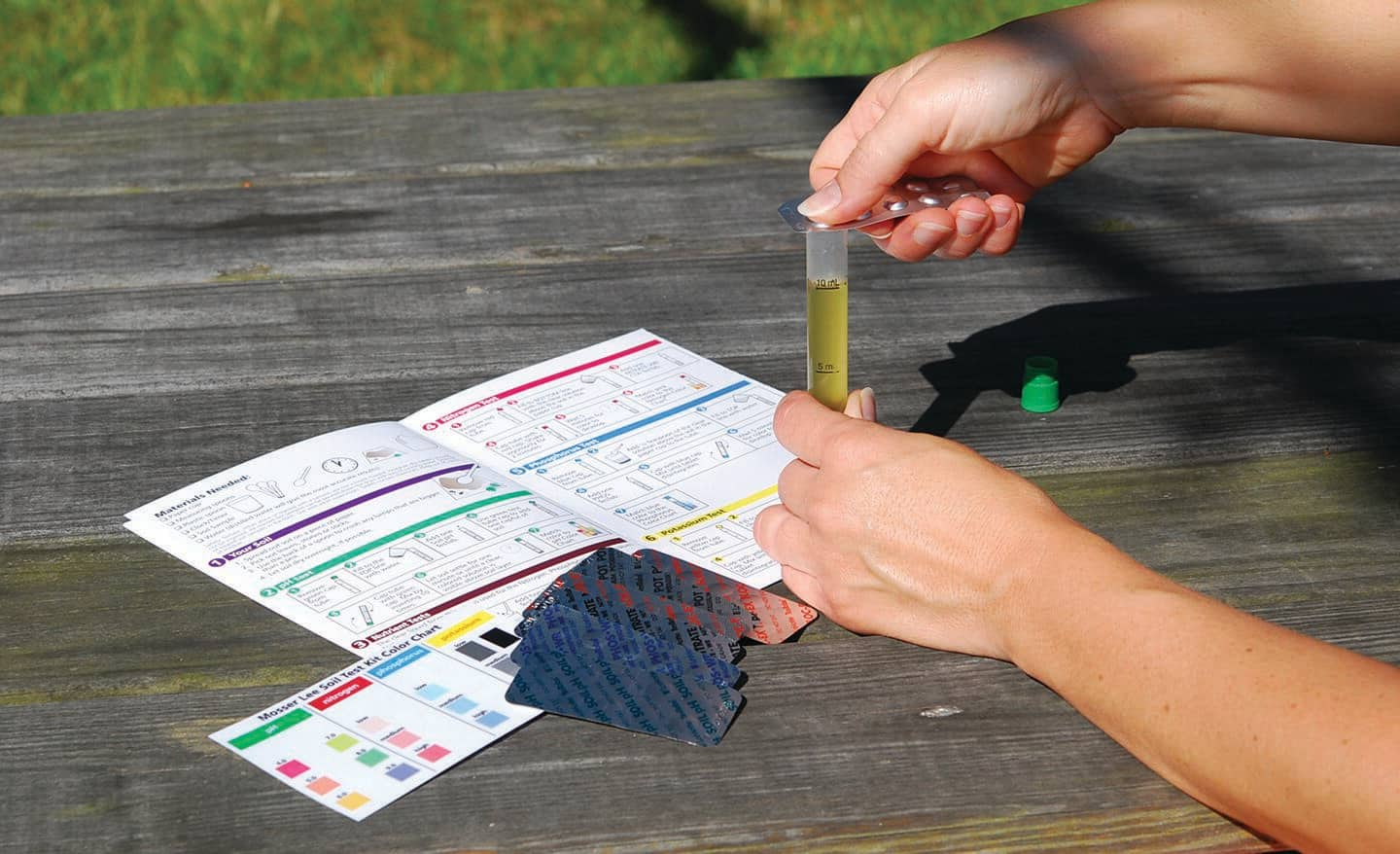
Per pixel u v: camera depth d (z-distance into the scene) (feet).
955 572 2.67
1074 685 2.46
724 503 3.32
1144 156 5.24
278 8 10.99
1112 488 3.37
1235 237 4.66
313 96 9.95
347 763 2.53
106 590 3.01
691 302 4.28
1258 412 3.68
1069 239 4.66
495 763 2.54
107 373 3.89
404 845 2.37
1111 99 3.46
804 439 2.97
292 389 3.81
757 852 2.36
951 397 3.78
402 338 4.08
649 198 4.91
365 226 4.72
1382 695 2.14
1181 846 2.38
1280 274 4.42
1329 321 4.15
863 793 2.48
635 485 3.38
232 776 2.51
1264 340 4.05
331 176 5.05
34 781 2.51
